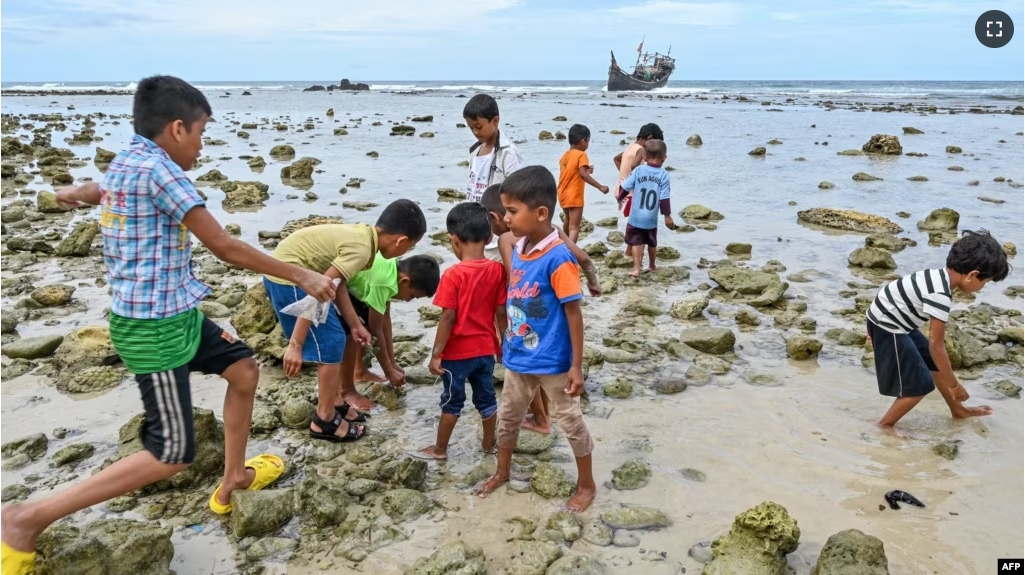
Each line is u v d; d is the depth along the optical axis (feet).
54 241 30.17
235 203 37.58
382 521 11.43
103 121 99.96
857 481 12.57
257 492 11.36
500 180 17.57
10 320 19.34
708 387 16.49
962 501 11.97
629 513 11.52
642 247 25.39
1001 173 49.08
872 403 15.62
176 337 9.50
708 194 41.86
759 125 89.71
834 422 14.76
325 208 36.65
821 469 12.96
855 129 84.07
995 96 177.47
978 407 15.25
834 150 63.67
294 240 13.29
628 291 23.93
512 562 10.44
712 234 32.09
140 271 9.18
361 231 13.33
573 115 108.58
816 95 193.47
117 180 9.10
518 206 11.19
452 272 12.69
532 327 11.57
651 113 113.91
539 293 11.43
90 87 329.93
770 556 9.96
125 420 14.73
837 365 17.75
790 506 11.84
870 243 29.35
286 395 15.57
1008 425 14.66
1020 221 33.53
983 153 60.64
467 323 12.82
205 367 10.55
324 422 13.87
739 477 12.71
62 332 19.43
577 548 10.77
